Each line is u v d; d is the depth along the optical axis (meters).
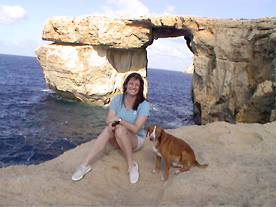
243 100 16.42
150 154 4.41
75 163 4.01
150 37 24.89
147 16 22.55
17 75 53.00
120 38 23.89
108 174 3.66
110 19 23.14
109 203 2.98
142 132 4.18
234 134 4.82
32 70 77.12
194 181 3.13
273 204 2.58
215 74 18.70
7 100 24.55
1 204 2.69
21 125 16.78
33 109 21.98
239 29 17.61
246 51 16.55
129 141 3.70
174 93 49.38
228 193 2.89
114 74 26.98
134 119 3.95
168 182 3.34
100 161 3.96
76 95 26.64
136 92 3.82
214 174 3.31
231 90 17.22
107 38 23.47
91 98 26.55
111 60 26.91
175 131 5.31
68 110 23.12
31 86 37.56
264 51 15.38
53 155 12.41
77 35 24.83
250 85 16.27
